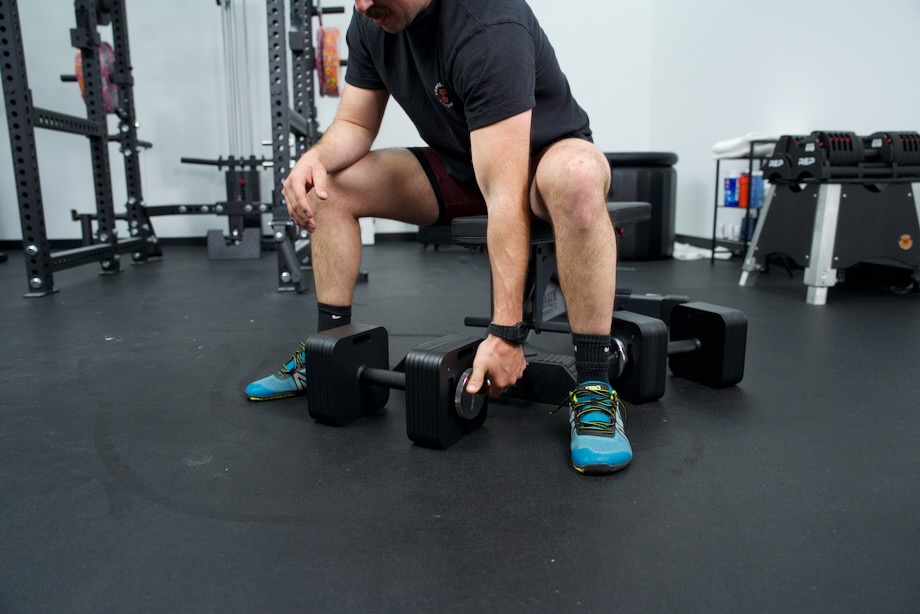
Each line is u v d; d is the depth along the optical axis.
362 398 1.16
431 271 3.20
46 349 1.70
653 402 1.23
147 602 0.64
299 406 1.24
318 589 0.66
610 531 0.77
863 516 0.80
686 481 0.90
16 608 0.63
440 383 0.98
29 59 4.38
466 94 0.95
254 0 4.41
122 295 2.59
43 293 2.58
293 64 3.04
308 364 1.11
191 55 4.46
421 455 1.00
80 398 1.30
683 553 0.72
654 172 3.57
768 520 0.79
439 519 0.80
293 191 1.05
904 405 1.21
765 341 1.70
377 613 0.63
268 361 1.57
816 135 2.17
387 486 0.89
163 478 0.93
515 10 0.95
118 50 3.50
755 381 1.36
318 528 0.78
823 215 2.18
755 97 3.47
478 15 0.93
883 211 2.26
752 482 0.90
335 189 1.19
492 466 0.96
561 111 1.11
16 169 2.53
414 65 1.11
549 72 1.08
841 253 2.21
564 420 1.15
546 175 0.95
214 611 0.63
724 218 3.82
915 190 2.52
